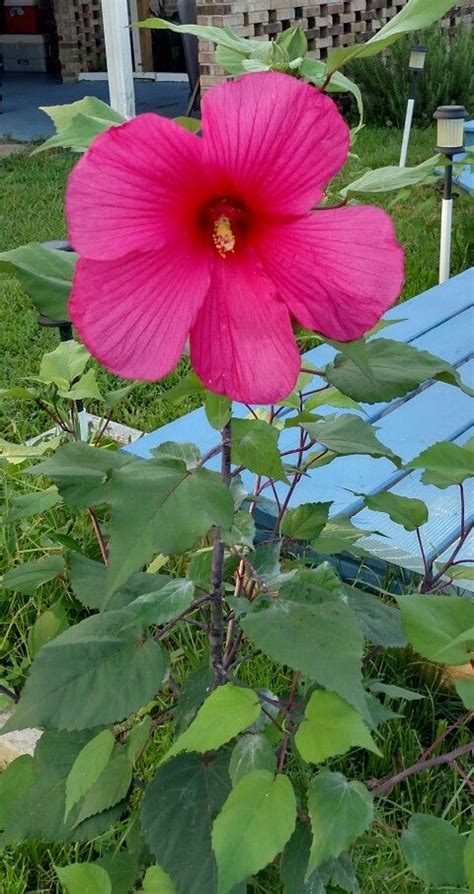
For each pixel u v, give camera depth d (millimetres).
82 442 701
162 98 4938
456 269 2201
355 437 739
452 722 978
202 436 1246
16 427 1461
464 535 873
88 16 5723
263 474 607
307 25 3781
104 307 470
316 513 807
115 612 668
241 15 3422
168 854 640
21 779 750
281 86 441
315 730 546
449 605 619
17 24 6203
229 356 489
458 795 863
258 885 763
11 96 5395
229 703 564
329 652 551
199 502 542
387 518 1095
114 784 710
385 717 704
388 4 4168
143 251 467
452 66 3820
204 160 452
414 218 2338
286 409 1255
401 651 1014
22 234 2645
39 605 1096
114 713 611
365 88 3871
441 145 1752
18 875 856
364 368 518
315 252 473
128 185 449
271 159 454
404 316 1630
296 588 601
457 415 1306
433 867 624
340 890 691
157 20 569
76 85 5664
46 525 1217
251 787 548
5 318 2084
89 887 617
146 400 1672
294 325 514
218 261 483
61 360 930
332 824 544
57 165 3590
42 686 621
